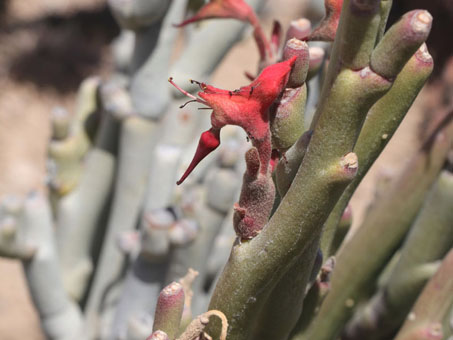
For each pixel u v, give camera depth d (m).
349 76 0.19
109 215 0.46
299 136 0.21
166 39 0.40
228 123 0.20
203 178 0.46
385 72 0.19
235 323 0.22
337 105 0.19
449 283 0.28
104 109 0.42
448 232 0.30
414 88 0.22
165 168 0.43
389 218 0.30
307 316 0.24
